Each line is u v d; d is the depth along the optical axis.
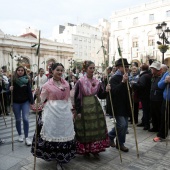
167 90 4.80
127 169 3.62
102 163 3.86
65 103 3.66
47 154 3.55
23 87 4.99
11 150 4.54
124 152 4.34
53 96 3.59
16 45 35.97
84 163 3.86
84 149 3.89
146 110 5.95
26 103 5.07
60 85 3.68
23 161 3.97
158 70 5.33
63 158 3.52
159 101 5.38
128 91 3.99
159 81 5.14
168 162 3.88
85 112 3.87
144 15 39.19
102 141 3.96
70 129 3.60
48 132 3.51
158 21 37.62
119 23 42.28
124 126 4.23
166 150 4.45
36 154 3.64
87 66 3.91
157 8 37.69
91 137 3.86
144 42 39.31
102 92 4.13
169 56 33.50
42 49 40.44
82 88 3.86
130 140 5.07
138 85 5.91
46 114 3.57
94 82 3.99
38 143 3.64
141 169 3.62
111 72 8.07
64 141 3.51
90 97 3.92
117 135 4.30
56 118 3.52
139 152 4.34
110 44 43.59
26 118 4.99
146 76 5.94
